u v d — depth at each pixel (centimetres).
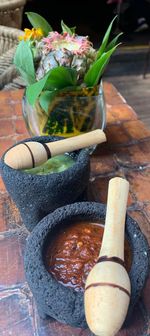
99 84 41
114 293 23
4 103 58
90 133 37
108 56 38
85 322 25
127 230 28
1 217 38
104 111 45
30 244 27
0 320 29
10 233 37
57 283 25
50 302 25
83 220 30
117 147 48
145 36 160
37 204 33
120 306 23
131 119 54
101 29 157
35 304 30
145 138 50
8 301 31
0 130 52
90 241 29
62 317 25
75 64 38
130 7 155
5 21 83
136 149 48
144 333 28
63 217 29
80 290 25
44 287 25
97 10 164
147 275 26
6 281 32
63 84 38
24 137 50
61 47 39
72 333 28
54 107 40
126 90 130
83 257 28
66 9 165
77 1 167
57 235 29
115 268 24
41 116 42
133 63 146
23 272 33
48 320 29
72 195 34
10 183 32
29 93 36
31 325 29
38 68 39
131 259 27
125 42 156
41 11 162
